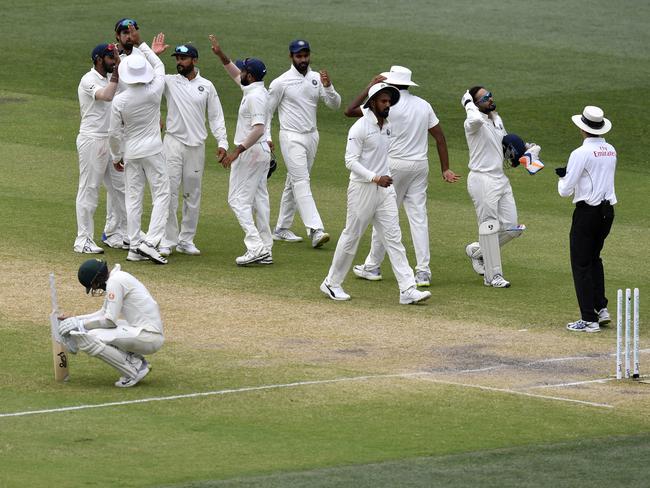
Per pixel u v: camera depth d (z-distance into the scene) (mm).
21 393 39375
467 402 39375
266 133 59062
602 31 124625
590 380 42281
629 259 61938
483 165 55875
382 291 55125
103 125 59281
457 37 120000
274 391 40094
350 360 44062
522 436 36062
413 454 34250
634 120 95375
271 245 60906
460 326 49312
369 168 51812
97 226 66250
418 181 56281
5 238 61906
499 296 54531
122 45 60750
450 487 31516
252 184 58844
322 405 38781
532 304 53188
